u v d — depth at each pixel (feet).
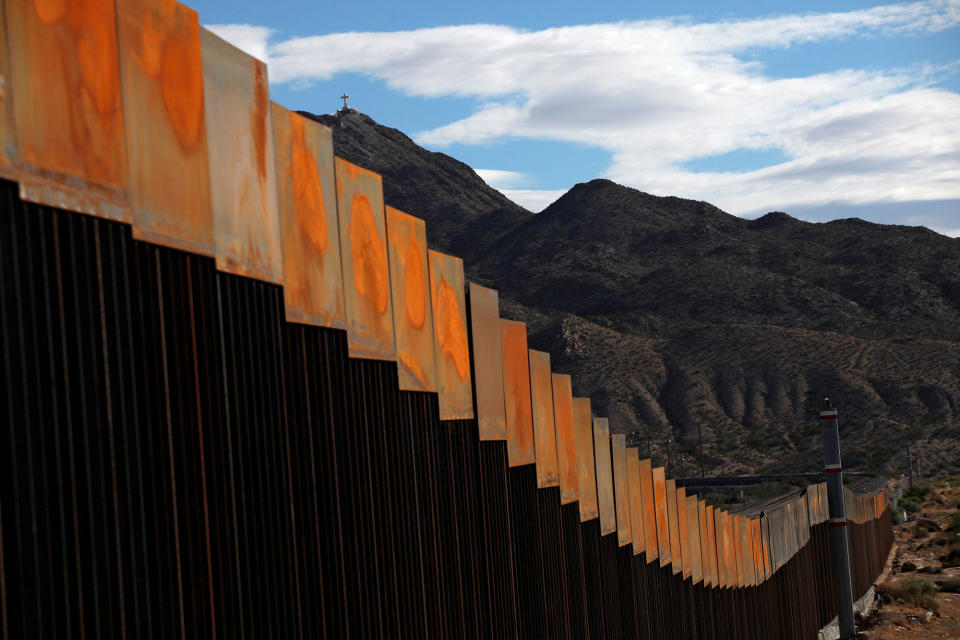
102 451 18.98
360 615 29.60
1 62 16.94
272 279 26.17
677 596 76.18
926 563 199.31
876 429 445.37
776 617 109.91
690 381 526.16
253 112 25.82
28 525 17.03
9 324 17.06
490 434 44.06
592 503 58.95
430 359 38.17
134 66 20.76
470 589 40.11
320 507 27.96
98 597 18.49
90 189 19.10
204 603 21.76
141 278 20.79
